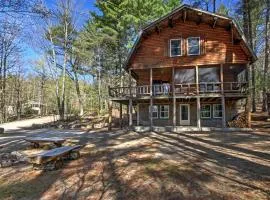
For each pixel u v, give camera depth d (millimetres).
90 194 8602
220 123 26438
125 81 44375
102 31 39000
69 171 10992
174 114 24172
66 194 8750
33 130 29406
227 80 25906
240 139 17000
